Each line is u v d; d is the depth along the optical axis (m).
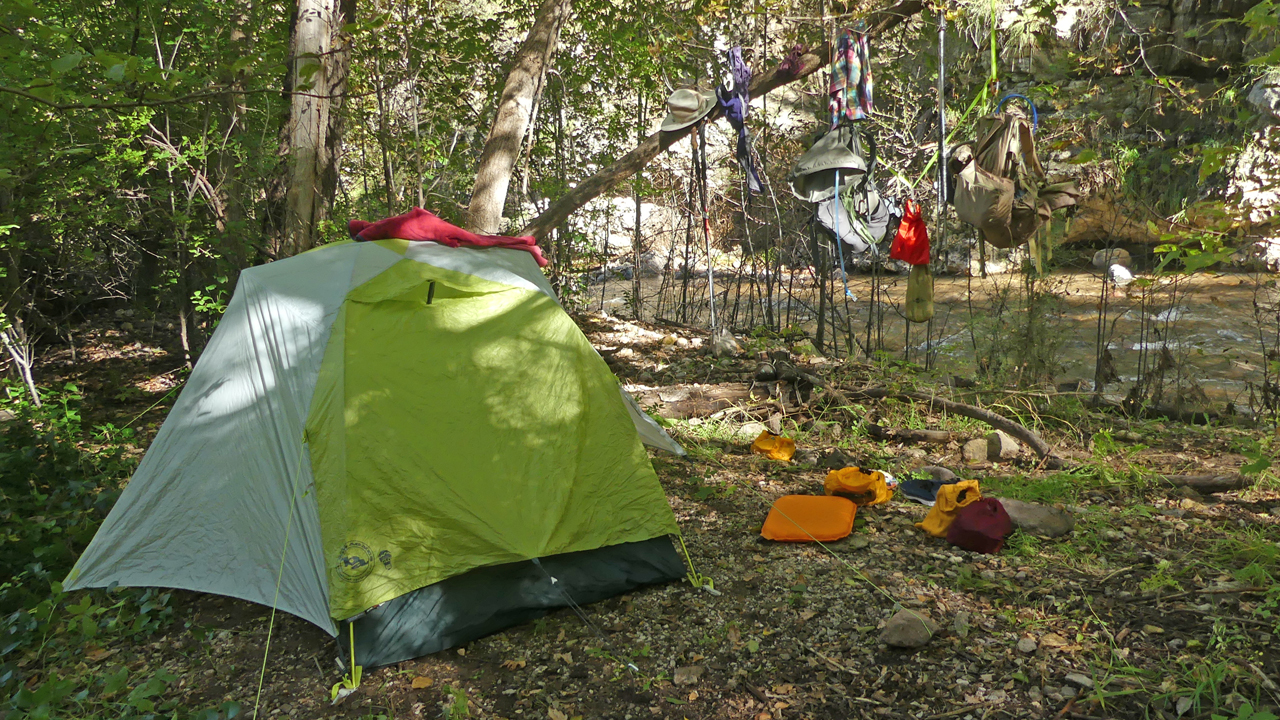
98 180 7.50
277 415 3.79
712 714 3.00
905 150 9.75
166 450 4.02
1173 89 10.39
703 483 5.30
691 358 8.95
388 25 8.82
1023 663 3.13
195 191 8.45
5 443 5.23
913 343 10.91
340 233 8.48
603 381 4.19
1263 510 4.54
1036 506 4.42
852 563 4.07
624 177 8.13
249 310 4.02
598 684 3.21
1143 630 3.29
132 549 3.98
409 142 10.49
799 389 7.04
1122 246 14.76
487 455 3.77
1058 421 6.38
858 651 3.30
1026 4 10.38
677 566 4.02
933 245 13.40
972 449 5.70
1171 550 4.01
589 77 11.67
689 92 7.55
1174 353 9.42
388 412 3.67
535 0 11.14
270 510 3.77
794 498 4.57
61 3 7.02
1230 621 3.28
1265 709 2.69
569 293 12.07
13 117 5.17
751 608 3.70
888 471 5.43
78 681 3.34
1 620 3.73
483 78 11.34
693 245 13.73
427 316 3.97
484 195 8.36
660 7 10.05
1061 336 7.99
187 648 3.60
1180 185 10.80
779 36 10.72
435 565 3.58
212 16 7.86
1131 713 2.81
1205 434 6.25
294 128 7.79
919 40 11.82
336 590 3.42
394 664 3.41
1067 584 3.72
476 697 3.16
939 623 3.45
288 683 3.31
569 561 3.83
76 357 10.29
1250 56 11.10
